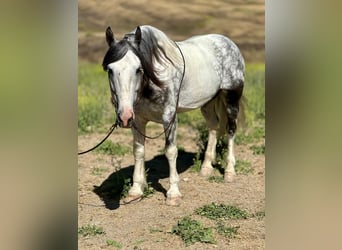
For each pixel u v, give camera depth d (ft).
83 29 67.72
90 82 40.50
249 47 64.59
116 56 13.76
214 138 20.77
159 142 25.95
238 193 18.56
